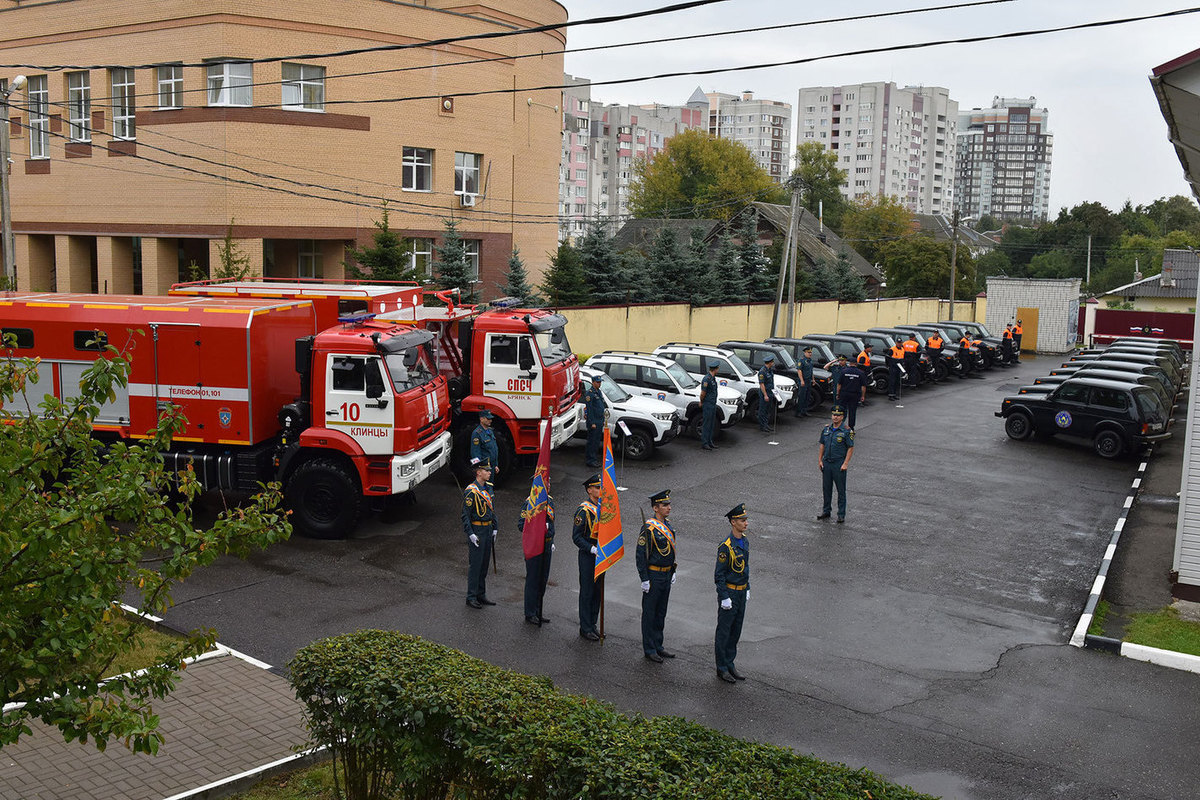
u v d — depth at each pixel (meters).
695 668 10.39
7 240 22.88
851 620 11.91
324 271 33.91
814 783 5.57
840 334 34.03
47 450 5.26
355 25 32.19
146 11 30.81
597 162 143.50
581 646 10.88
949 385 35.91
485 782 6.12
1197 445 12.58
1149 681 10.33
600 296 34.41
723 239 43.88
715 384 22.00
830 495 16.36
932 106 164.25
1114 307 59.81
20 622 4.96
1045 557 14.69
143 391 14.34
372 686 6.52
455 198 36.50
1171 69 10.80
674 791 5.42
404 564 13.49
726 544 10.06
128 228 31.95
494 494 17.22
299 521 14.50
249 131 30.25
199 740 8.22
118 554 5.33
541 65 40.06
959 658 10.84
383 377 14.15
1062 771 8.38
